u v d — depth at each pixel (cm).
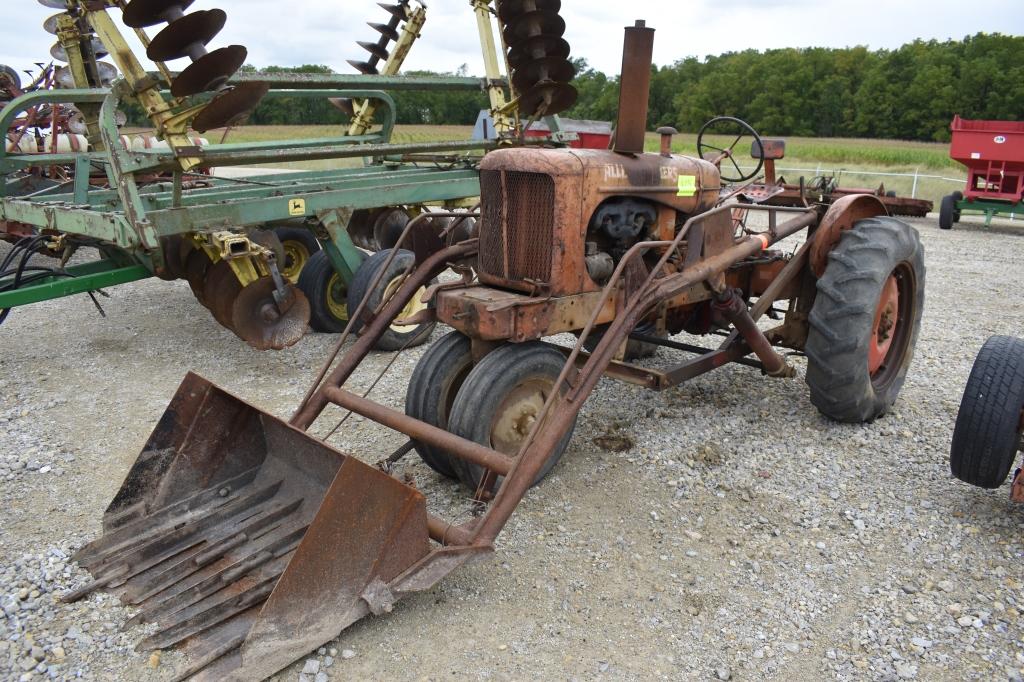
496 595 272
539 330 320
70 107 892
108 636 248
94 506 338
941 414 440
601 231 345
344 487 231
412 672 235
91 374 516
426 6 703
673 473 364
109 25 416
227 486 299
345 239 554
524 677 233
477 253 366
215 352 568
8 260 550
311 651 238
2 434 415
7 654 241
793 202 505
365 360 552
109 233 464
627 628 256
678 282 330
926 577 283
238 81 504
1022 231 1291
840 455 385
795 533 313
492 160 335
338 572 238
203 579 254
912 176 1856
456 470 329
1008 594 273
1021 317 682
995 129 1228
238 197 559
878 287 381
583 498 340
